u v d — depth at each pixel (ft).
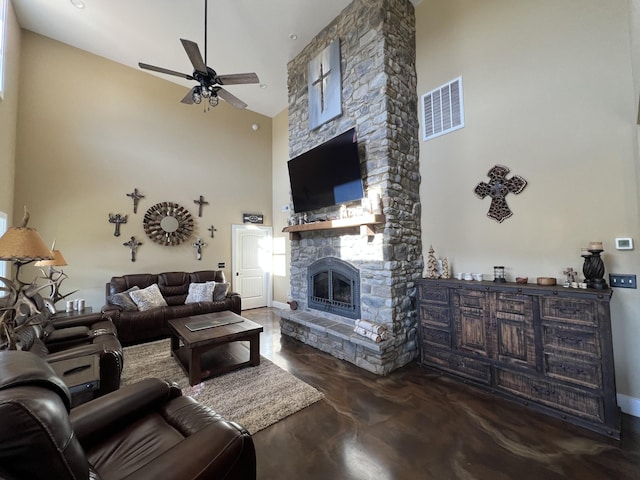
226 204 19.61
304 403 7.80
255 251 20.86
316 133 13.88
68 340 8.93
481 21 9.99
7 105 11.19
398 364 10.17
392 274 10.31
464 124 10.38
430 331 9.87
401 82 11.27
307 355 11.48
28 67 13.16
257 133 21.35
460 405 7.65
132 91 16.07
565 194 8.08
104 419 4.42
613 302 7.36
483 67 9.91
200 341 8.98
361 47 11.55
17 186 12.74
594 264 7.04
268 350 12.09
